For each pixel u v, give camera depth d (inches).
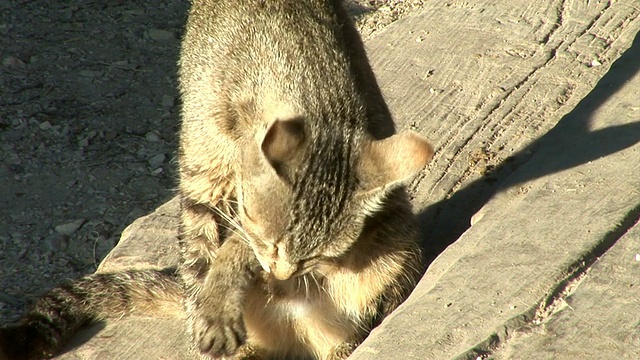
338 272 349.7
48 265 526.6
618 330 281.3
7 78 672.4
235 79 337.7
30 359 375.2
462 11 569.9
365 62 359.9
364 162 302.8
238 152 326.0
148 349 374.6
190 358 366.6
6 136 621.9
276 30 340.2
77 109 648.4
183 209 362.3
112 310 391.9
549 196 354.9
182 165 359.3
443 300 314.2
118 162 605.0
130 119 642.8
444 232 396.2
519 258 323.6
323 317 360.5
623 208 334.3
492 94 483.2
